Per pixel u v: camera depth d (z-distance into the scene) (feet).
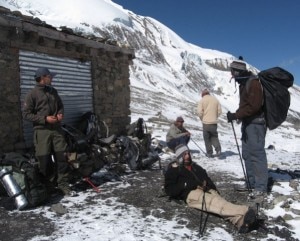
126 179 27.43
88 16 456.04
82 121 32.04
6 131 26.03
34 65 28.37
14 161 20.89
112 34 447.42
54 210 20.17
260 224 18.61
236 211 18.49
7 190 20.38
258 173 22.12
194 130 77.15
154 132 57.06
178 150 21.67
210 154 38.06
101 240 16.69
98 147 27.76
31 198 20.47
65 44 31.30
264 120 21.93
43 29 28.50
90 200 22.24
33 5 418.92
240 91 22.66
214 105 37.37
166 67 431.84
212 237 17.30
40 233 17.47
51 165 23.27
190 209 20.67
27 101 21.93
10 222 18.72
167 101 163.02
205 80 480.23
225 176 28.71
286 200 21.57
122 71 39.47
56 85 30.58
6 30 25.99
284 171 29.12
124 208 20.85
